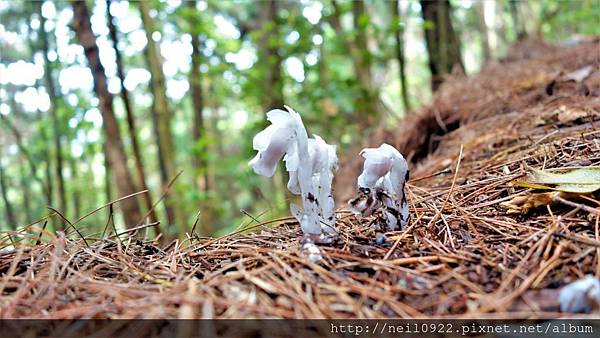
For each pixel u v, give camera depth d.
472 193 0.39
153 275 0.28
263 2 1.30
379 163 0.30
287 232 0.36
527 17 2.05
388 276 0.26
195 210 1.27
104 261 0.30
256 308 0.22
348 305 0.23
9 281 0.27
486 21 2.26
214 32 1.18
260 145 0.29
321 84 1.20
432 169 0.57
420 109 0.85
